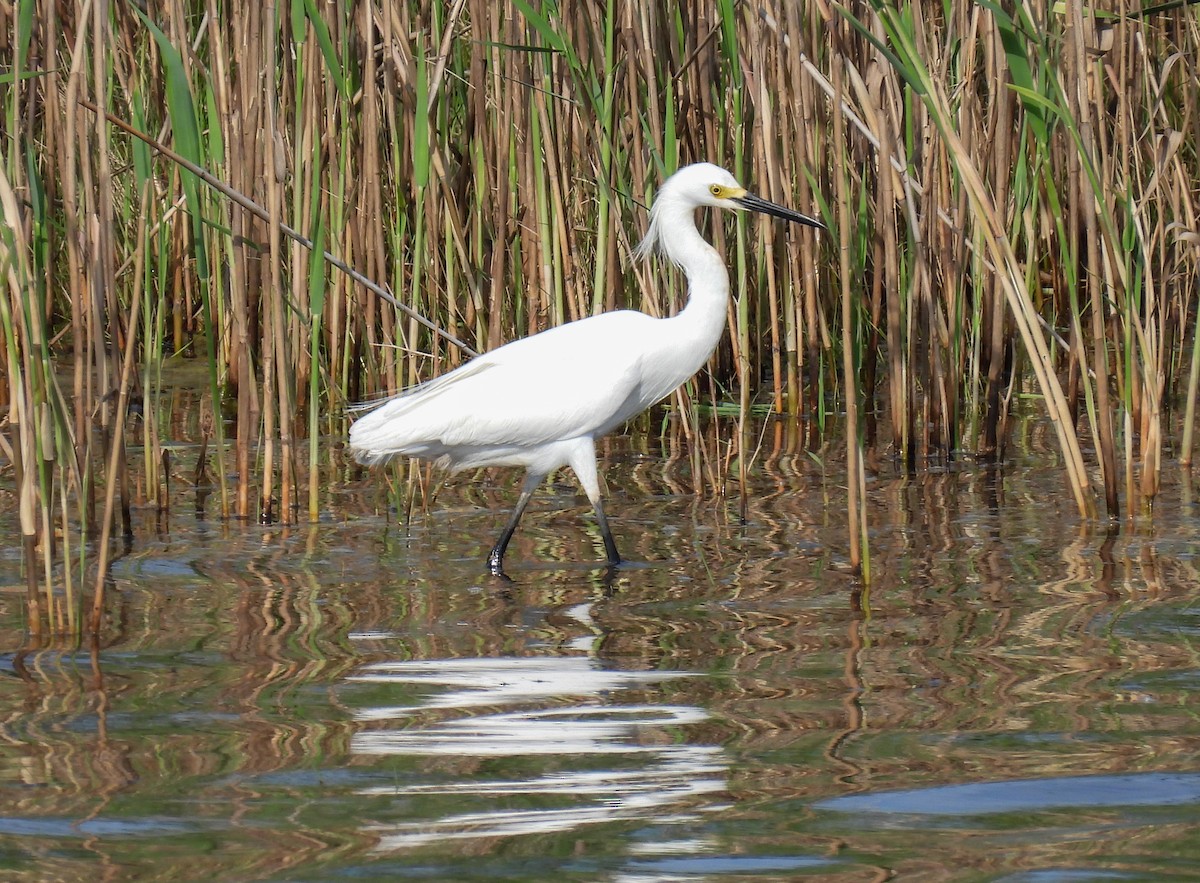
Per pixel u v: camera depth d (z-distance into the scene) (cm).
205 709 711
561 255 1407
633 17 1319
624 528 1171
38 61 1256
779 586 970
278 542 1119
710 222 1585
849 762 634
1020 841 549
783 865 532
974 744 654
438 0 1415
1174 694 718
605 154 1301
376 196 1361
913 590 948
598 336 1138
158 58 1714
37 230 939
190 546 1103
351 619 892
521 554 1085
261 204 1323
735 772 623
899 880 518
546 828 566
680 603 930
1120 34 1233
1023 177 1426
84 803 590
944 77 1384
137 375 1680
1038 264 1877
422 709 711
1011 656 791
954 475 1353
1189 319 1902
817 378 1543
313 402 1185
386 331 1371
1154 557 1019
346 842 553
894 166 1434
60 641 838
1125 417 1162
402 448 1112
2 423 1455
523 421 1095
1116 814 574
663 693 736
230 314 1720
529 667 786
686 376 1190
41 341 839
